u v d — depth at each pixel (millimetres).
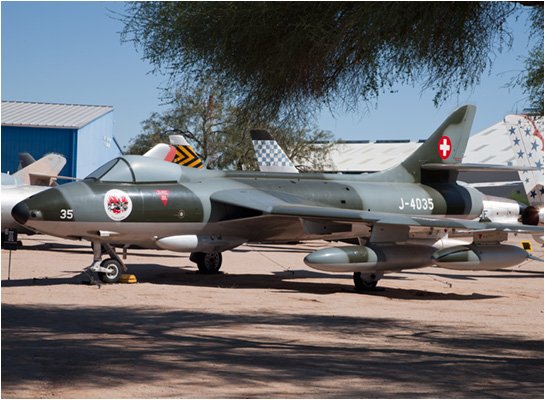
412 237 15828
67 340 7613
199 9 10312
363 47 9312
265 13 9555
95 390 5379
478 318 10969
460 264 14336
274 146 25500
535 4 8906
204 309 10953
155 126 44938
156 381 5746
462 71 9727
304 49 9922
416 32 8938
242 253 25406
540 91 11797
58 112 52281
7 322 8867
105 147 53844
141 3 10938
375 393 5590
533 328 9961
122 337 7988
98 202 13844
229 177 16406
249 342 7906
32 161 36812
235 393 5438
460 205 19578
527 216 22219
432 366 6801
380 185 18469
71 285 13891
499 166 18141
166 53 10781
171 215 14664
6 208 20297
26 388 5375
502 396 5637
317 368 6488
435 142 19547
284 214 14375
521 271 21500
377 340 8398
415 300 13438
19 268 17203
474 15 9336
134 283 14664
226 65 10422
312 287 15258
